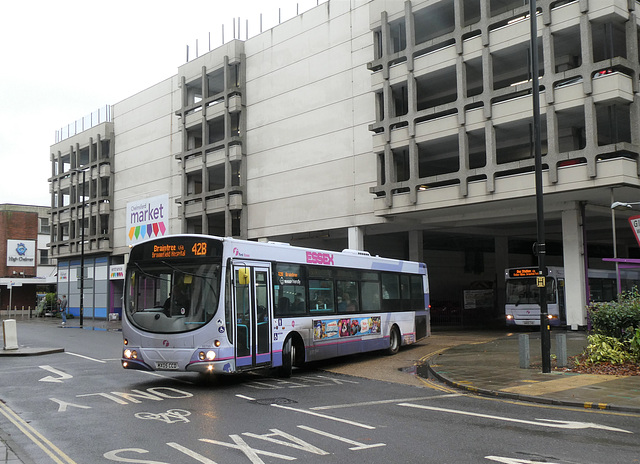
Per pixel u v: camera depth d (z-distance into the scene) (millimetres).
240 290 12266
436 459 6492
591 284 26797
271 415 9047
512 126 25500
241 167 37375
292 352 14219
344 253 16688
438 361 16000
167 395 11078
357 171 31141
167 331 11695
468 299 39156
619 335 14469
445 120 26797
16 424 8469
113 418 8844
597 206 27375
